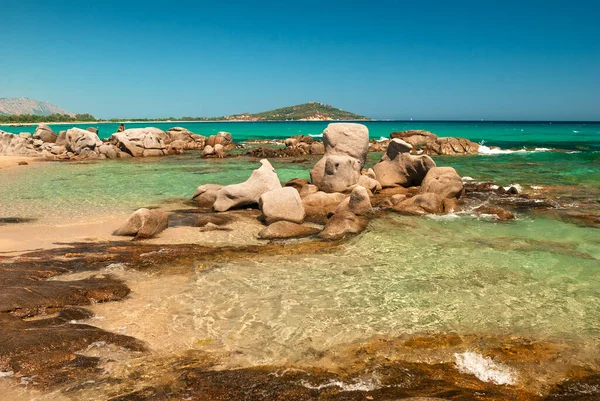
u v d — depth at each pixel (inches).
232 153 1836.9
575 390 246.8
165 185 981.2
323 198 736.3
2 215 673.6
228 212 698.2
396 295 380.5
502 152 1800.0
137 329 313.9
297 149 1782.7
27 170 1267.2
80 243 518.0
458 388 244.8
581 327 325.1
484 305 361.4
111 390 237.3
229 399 228.8
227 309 350.0
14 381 243.4
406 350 287.9
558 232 583.8
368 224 615.8
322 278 418.9
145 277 413.7
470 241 543.8
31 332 291.9
